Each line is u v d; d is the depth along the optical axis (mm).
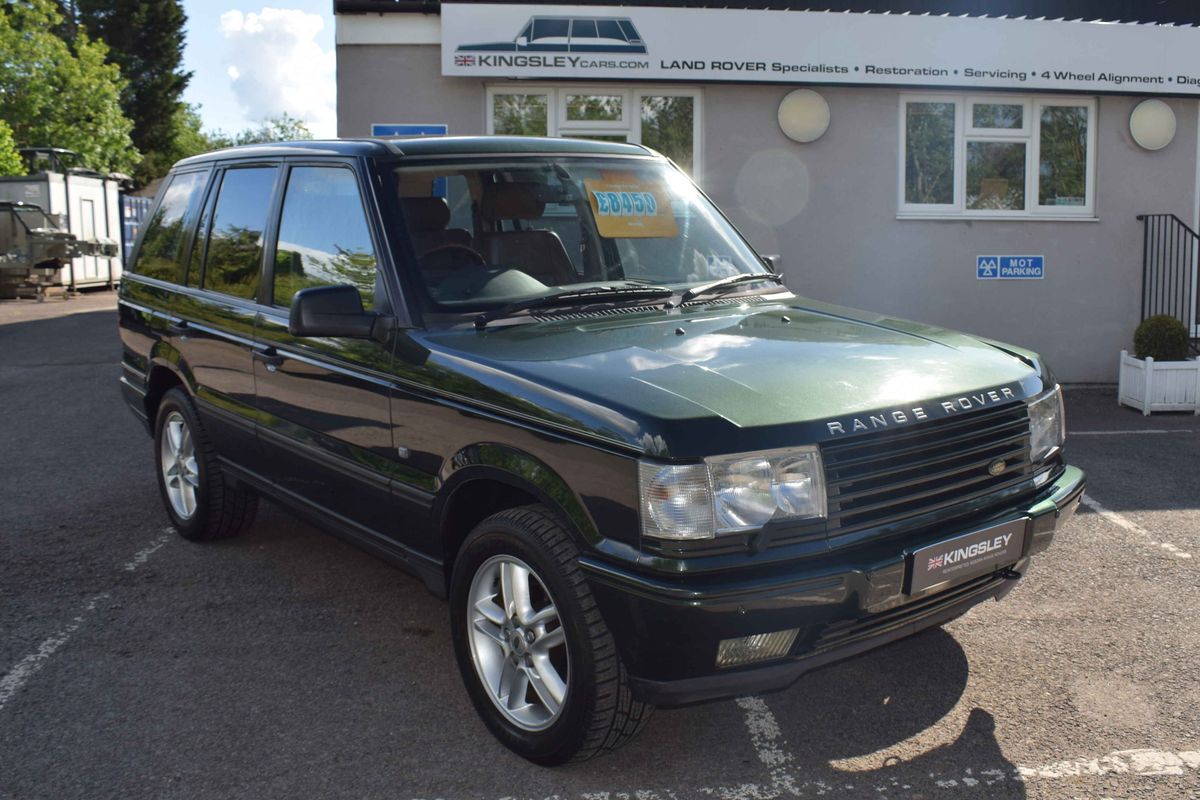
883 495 3078
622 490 2861
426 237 3865
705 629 2758
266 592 4863
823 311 4160
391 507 3770
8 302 21484
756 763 3320
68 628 4438
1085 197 10828
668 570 2770
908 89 10266
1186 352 9398
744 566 2803
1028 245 10688
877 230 10445
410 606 4695
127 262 6191
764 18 9727
